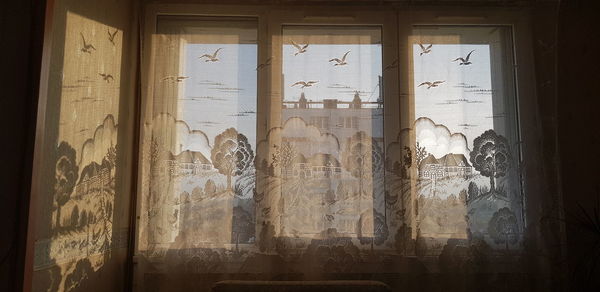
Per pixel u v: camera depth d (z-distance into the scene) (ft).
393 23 8.78
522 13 8.78
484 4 8.80
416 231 8.22
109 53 7.66
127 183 8.46
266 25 8.76
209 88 8.55
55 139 5.92
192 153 8.38
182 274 8.10
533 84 8.62
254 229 8.22
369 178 8.38
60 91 6.04
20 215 4.92
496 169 8.41
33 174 5.00
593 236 8.19
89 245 6.98
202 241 8.18
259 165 8.37
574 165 8.47
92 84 7.02
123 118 8.28
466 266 8.17
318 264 8.18
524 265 8.20
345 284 6.75
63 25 6.11
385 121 8.52
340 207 8.30
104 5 7.43
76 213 6.56
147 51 8.63
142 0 8.77
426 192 8.32
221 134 8.45
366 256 8.18
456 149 8.44
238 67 8.64
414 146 8.44
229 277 8.14
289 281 7.44
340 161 8.43
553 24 8.73
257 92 8.58
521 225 8.30
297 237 8.23
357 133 8.50
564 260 8.18
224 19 8.77
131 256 8.41
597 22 8.77
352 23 8.78
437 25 8.79
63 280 6.21
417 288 8.16
